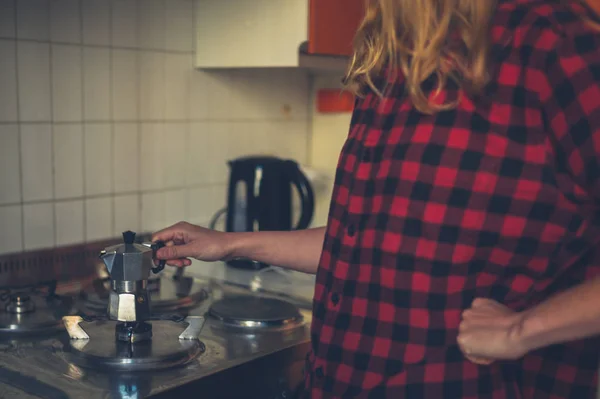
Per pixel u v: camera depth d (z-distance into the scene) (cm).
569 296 75
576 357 87
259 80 202
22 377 100
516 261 84
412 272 85
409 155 85
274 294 150
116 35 165
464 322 81
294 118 215
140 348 108
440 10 82
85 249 163
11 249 150
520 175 81
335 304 91
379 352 87
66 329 117
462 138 82
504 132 81
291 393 117
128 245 110
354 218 90
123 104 169
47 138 155
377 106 91
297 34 164
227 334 121
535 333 75
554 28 79
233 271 170
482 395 85
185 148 184
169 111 179
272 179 178
